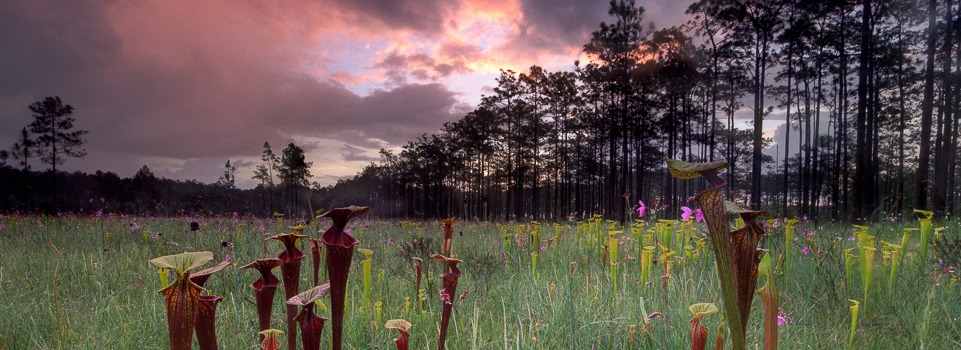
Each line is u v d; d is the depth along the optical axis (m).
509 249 6.73
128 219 13.78
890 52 29.28
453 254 7.22
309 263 5.71
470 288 4.75
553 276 5.32
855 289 4.29
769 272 1.17
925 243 4.17
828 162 45.12
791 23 29.91
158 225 11.64
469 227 14.27
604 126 38.19
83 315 3.77
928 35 21.08
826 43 31.75
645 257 3.79
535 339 3.00
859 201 21.03
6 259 6.59
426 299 4.00
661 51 32.75
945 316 3.64
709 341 2.95
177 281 1.18
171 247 7.53
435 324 3.45
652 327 3.05
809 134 36.12
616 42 32.59
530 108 47.31
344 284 1.47
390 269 5.64
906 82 31.14
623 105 33.53
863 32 21.91
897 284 4.41
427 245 7.12
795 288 4.43
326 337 3.10
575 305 3.72
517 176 52.47
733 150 41.41
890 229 9.61
